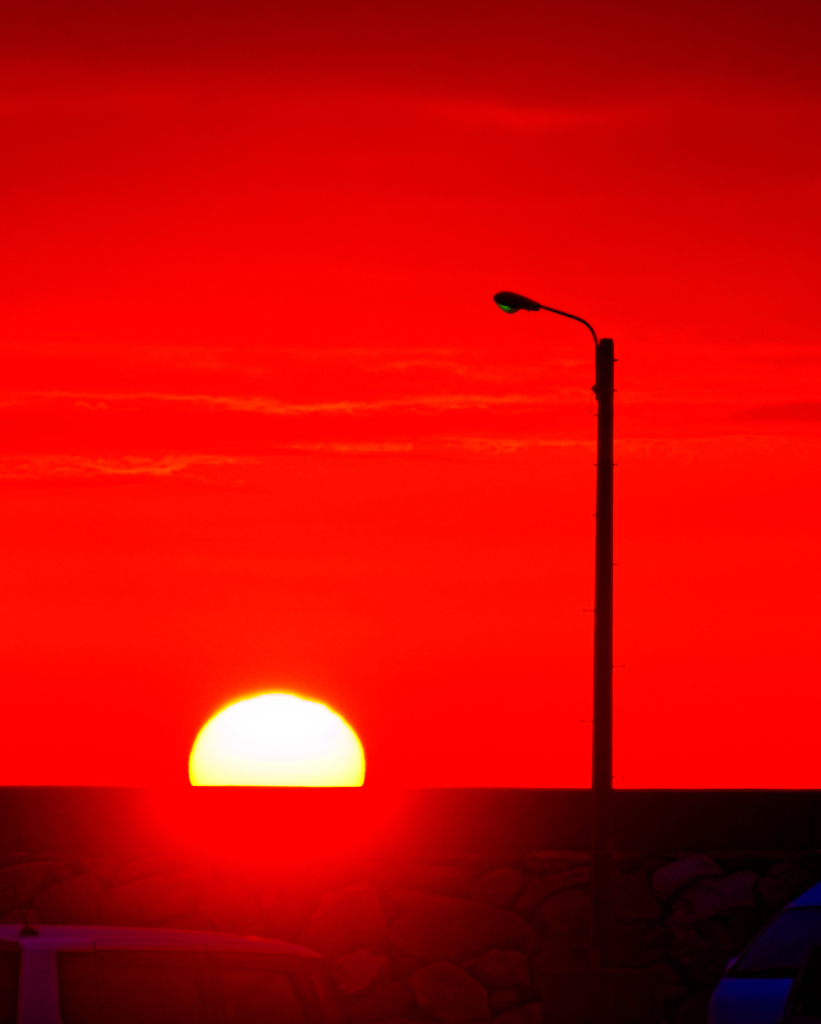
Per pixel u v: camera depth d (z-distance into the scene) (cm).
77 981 3173
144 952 3297
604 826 6644
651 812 9350
